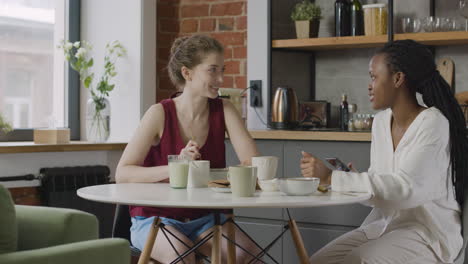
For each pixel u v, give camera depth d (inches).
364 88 171.0
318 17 164.4
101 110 172.2
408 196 86.2
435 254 90.7
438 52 160.6
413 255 89.4
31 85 179.5
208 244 95.2
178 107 101.1
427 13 161.3
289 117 156.9
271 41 163.9
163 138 99.6
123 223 104.6
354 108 164.9
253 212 148.3
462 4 148.2
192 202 72.2
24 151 150.5
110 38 184.5
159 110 99.9
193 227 97.0
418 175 86.7
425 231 90.7
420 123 90.7
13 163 153.6
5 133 167.0
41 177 157.2
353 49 172.1
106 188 87.4
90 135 172.4
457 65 158.2
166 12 191.0
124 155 98.3
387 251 88.6
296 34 169.9
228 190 82.7
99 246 82.3
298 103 163.6
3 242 79.4
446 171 91.8
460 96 152.1
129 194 80.1
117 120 183.9
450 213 92.7
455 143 93.4
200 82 98.1
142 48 180.7
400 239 89.5
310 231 142.3
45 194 157.9
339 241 98.7
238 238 95.9
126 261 85.3
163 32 190.5
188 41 99.4
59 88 185.6
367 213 136.3
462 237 93.1
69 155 164.1
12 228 80.5
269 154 148.4
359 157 137.4
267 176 90.2
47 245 86.1
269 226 146.6
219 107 104.9
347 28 159.9
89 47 176.4
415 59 92.7
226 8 184.9
